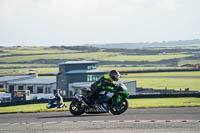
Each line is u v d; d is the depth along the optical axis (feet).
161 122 79.97
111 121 83.46
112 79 99.14
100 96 99.50
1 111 119.03
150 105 120.98
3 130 75.36
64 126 78.48
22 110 120.37
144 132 69.56
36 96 584.40
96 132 70.64
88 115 99.71
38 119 92.48
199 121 80.38
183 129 71.46
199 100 303.07
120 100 98.89
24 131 73.67
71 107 102.89
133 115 94.07
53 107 162.30
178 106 113.80
